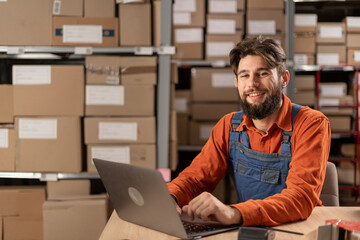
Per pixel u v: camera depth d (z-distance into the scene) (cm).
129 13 229
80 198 226
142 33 229
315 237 95
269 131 133
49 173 232
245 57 129
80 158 229
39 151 229
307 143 121
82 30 229
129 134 230
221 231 99
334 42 332
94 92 229
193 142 319
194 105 315
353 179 346
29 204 230
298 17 329
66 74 227
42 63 276
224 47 307
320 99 338
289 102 135
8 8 228
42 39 229
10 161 230
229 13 306
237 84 135
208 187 144
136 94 230
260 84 127
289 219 106
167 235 98
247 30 304
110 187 109
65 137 228
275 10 303
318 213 116
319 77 355
